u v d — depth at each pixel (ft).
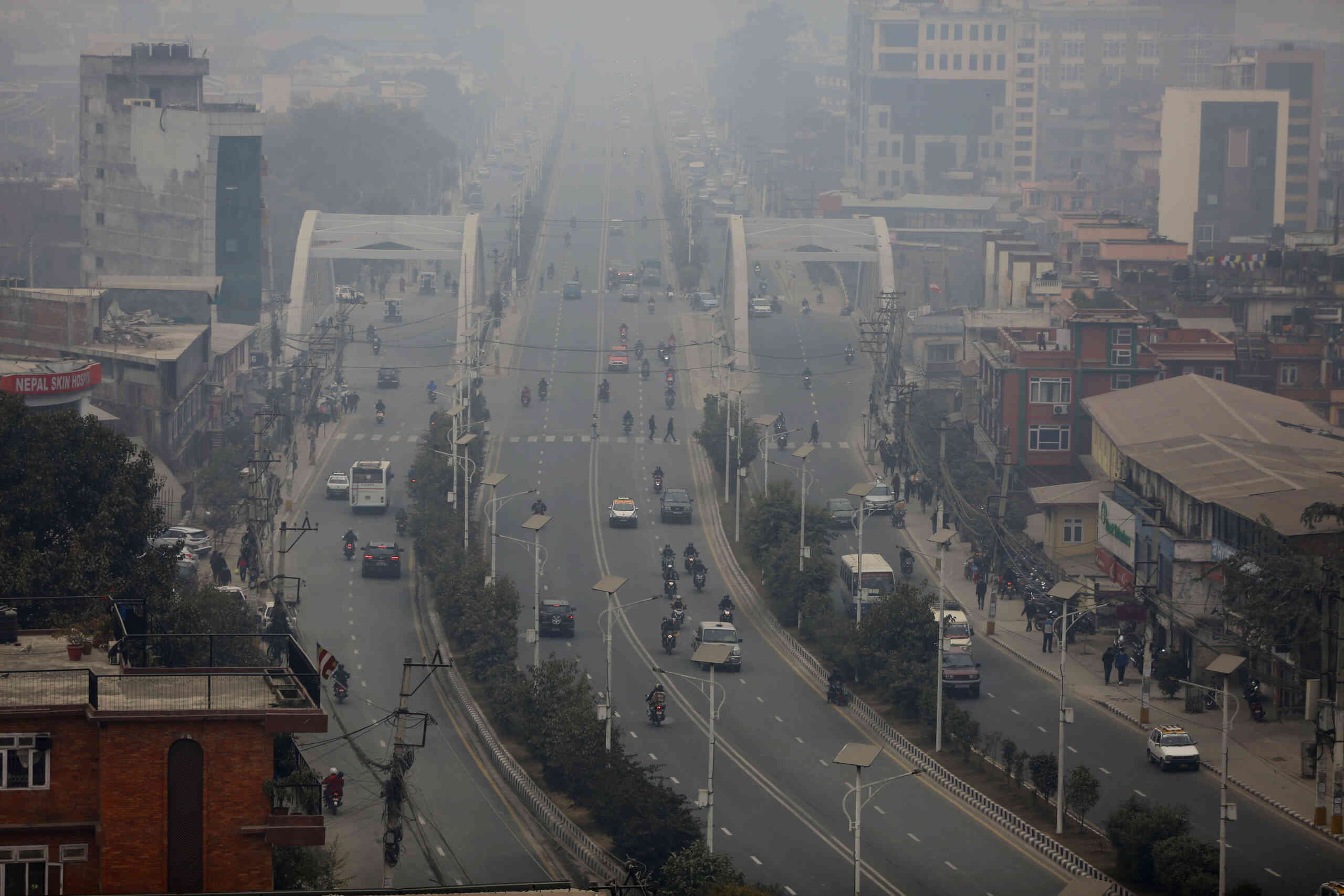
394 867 249.34
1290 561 374.22
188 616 311.68
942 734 365.20
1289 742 365.40
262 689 212.64
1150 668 387.55
